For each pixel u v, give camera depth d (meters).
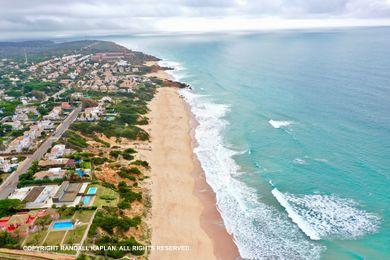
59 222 62.06
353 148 94.94
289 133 109.94
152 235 63.88
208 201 76.50
